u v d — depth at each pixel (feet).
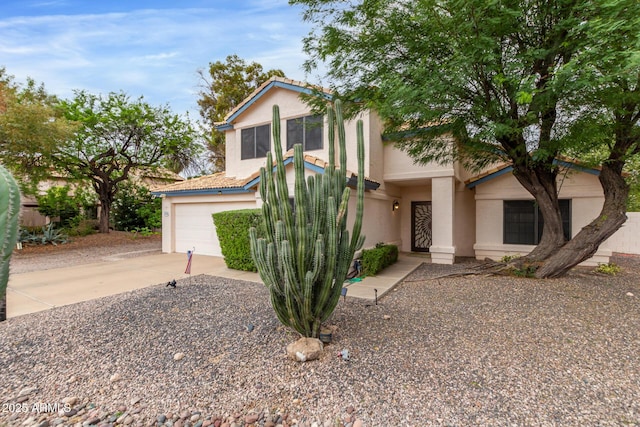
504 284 23.61
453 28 18.71
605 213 24.57
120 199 70.13
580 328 15.29
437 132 25.59
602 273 27.50
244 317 16.81
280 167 11.92
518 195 35.22
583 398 9.84
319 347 12.48
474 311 17.93
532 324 15.87
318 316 13.10
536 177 25.91
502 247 35.91
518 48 20.38
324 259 12.35
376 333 14.74
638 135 21.72
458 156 29.30
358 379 10.98
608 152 25.30
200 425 9.12
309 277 11.80
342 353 12.46
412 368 11.65
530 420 8.87
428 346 13.41
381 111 22.15
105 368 12.11
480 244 37.22
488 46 17.90
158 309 18.21
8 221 7.39
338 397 10.09
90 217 70.74
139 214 69.15
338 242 13.01
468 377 11.05
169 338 14.43
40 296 22.02
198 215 43.42
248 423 9.16
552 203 26.08
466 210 41.34
